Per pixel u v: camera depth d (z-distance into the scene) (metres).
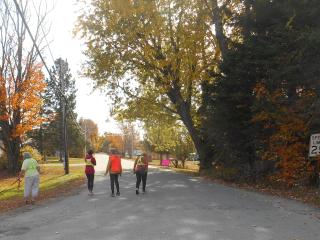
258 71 20.67
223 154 28.02
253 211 13.40
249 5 21.48
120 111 40.12
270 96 19.92
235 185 22.66
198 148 36.22
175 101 36.91
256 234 9.98
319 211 13.37
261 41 20.16
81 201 17.06
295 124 19.48
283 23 19.20
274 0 19.61
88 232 10.60
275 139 20.47
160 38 34.69
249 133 22.53
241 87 22.11
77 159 91.50
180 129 56.91
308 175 19.17
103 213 13.66
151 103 39.47
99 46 35.66
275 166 20.92
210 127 26.27
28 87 36.72
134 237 9.85
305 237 9.67
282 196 17.42
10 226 12.00
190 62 34.09
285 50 19.16
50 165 57.81
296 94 19.77
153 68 35.62
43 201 17.81
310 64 17.92
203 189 20.62
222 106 23.27
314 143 17.14
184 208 14.14
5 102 36.50
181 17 33.88
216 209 13.87
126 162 72.06
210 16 31.83
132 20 33.22
